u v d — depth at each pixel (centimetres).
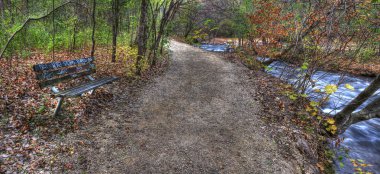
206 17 3089
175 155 439
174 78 1029
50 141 420
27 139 407
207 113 655
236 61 1695
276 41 1334
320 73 1514
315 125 641
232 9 2053
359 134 706
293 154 485
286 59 1298
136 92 772
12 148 376
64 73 571
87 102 602
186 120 598
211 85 955
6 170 331
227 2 2573
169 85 905
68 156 392
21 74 734
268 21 1370
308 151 515
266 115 662
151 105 679
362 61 1644
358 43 864
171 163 415
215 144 491
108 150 430
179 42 2950
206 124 584
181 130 541
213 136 525
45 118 483
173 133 523
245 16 1711
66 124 484
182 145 476
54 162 371
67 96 484
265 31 1388
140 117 589
